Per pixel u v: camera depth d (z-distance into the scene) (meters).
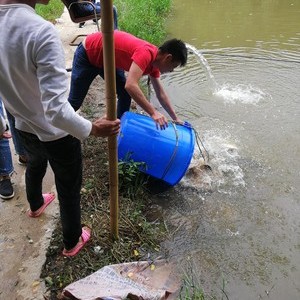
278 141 4.13
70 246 2.53
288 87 5.30
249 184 3.50
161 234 2.95
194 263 2.72
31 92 1.85
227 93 5.14
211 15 8.59
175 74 5.66
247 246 2.88
